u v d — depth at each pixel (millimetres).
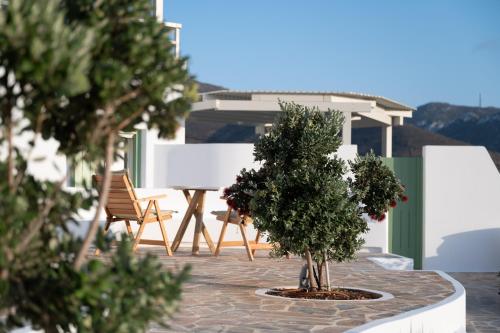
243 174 8539
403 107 27953
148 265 3295
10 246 3188
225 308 7293
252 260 11602
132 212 11344
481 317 9758
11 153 3293
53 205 3533
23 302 3322
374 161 8445
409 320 6672
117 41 3309
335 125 8203
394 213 14719
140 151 16547
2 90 3217
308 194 7797
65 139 3539
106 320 3227
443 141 65875
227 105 22812
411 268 12531
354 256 8320
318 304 7617
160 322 3336
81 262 3420
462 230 14602
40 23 2912
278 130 8312
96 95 3248
